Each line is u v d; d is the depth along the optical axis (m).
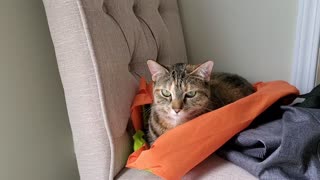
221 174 0.71
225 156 0.76
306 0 1.13
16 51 0.81
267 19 1.21
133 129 0.88
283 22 1.20
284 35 1.21
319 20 1.12
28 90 0.85
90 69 0.72
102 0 0.78
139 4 1.02
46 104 0.92
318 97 0.85
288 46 1.22
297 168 0.65
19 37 0.81
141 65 0.97
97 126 0.76
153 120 0.89
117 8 0.85
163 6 1.17
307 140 0.66
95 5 0.74
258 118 0.83
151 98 0.90
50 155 0.96
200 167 0.75
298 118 0.72
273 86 0.99
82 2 0.70
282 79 1.27
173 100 0.89
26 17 0.83
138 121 0.89
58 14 0.71
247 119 0.76
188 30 1.31
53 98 0.94
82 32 0.70
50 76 0.93
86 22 0.70
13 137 0.82
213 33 1.29
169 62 1.11
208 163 0.76
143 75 0.97
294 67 1.23
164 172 0.68
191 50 1.33
